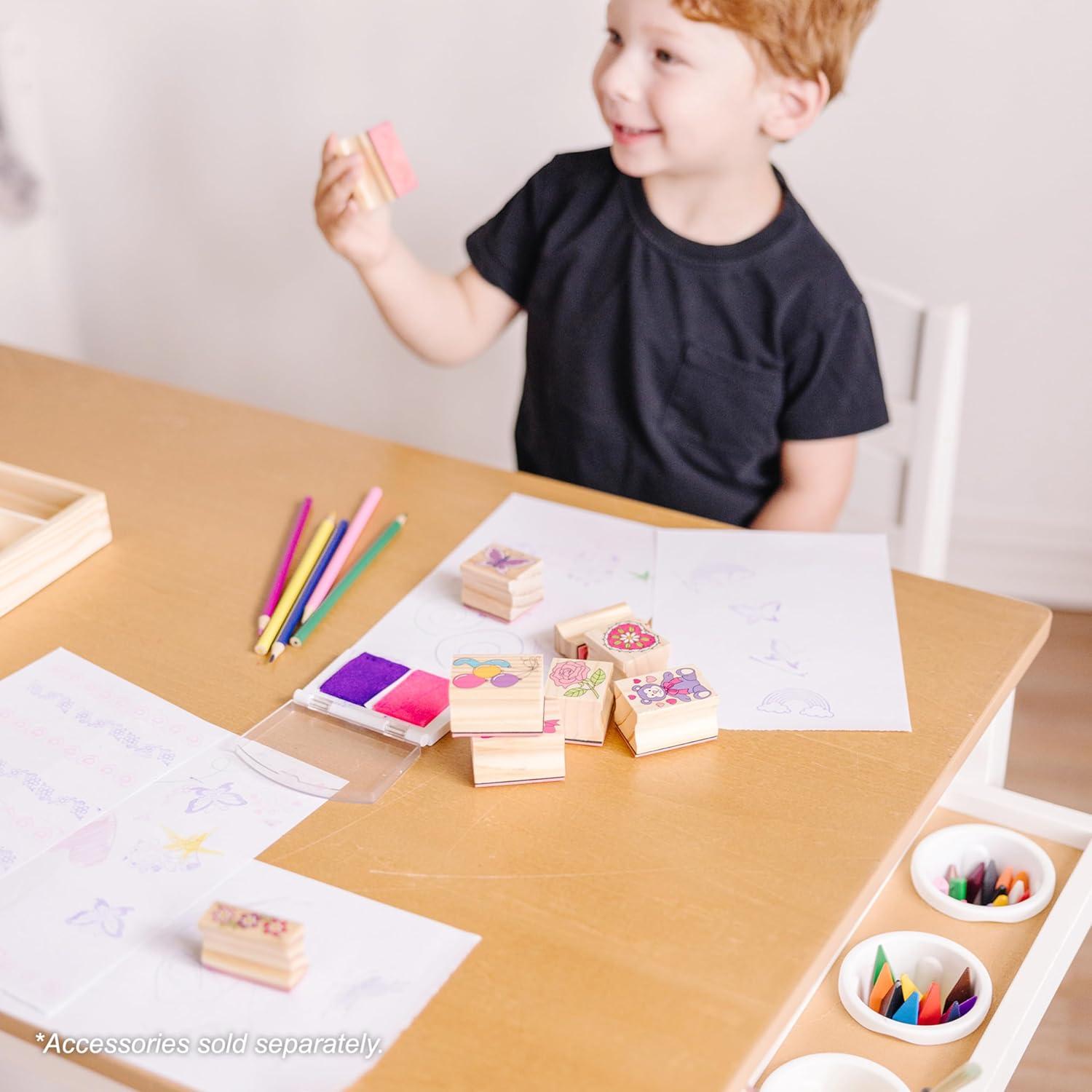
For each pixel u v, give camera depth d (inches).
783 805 26.5
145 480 37.4
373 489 36.6
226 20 67.4
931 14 59.2
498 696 26.0
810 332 43.0
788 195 43.8
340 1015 21.6
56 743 27.5
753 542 35.6
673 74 38.2
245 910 22.4
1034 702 65.7
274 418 40.9
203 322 77.6
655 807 26.3
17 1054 22.0
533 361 47.8
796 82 39.7
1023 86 59.8
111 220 75.7
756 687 30.0
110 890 23.9
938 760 27.9
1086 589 70.9
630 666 28.9
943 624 32.6
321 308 74.7
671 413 45.4
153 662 30.2
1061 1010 49.9
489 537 35.4
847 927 24.2
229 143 71.2
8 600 31.5
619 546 35.2
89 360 81.0
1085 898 29.8
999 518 70.4
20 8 69.4
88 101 72.0
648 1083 20.7
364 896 24.0
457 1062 20.9
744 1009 22.0
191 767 27.0
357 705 28.5
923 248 64.9
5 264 73.4
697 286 43.5
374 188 40.1
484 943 23.1
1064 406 66.8
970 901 31.6
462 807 26.2
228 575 33.4
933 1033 27.0
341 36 66.1
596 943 23.1
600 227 44.7
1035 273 63.9
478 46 64.3
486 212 68.9
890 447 47.6
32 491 34.9
